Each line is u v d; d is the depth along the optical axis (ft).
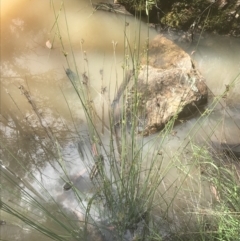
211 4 7.87
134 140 5.69
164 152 6.22
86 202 5.77
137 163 5.44
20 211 5.74
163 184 5.67
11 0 9.41
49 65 7.93
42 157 6.47
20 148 6.61
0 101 7.37
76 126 6.86
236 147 6.23
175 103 6.68
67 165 6.29
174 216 5.37
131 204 5.28
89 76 7.55
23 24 8.86
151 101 6.70
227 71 7.59
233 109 6.89
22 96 7.42
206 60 7.79
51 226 5.55
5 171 6.30
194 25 8.09
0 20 8.97
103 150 6.29
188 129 6.63
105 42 8.22
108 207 5.45
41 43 8.40
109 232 5.40
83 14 8.90
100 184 5.75
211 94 7.13
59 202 5.84
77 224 5.51
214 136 6.45
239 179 5.52
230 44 8.00
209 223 5.14
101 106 6.98
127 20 8.58
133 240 5.20
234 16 7.86
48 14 9.01
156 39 7.98
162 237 5.15
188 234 5.07
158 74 7.01
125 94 6.26
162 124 6.52
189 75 7.04
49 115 7.09
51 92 7.43
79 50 8.13
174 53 7.54
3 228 5.59
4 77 7.76
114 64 7.76
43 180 6.15
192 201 5.41
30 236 5.50
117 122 6.45
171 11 8.10
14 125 6.98
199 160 5.88
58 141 6.64
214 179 5.38
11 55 8.24
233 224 4.76
